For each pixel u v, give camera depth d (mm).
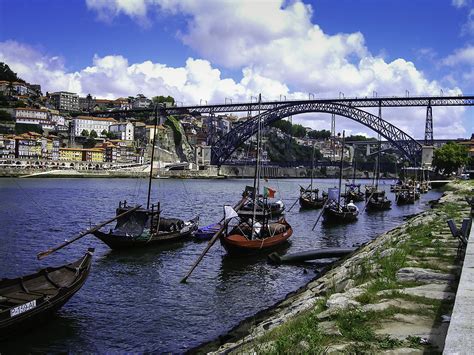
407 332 8039
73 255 33062
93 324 18953
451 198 62844
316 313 10594
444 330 7953
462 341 5488
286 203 86500
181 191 115312
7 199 76625
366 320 8914
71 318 19531
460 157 151000
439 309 9227
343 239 43031
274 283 26016
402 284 11828
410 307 9484
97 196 89250
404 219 61344
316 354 7230
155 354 16000
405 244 18312
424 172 154375
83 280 20047
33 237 40125
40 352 16078
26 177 164125
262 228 35625
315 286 20344
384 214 69062
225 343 14930
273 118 185875
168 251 34844
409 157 162250
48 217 54469
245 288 24891
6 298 17656
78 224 49344
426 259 14617
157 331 18312
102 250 34844
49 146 198750
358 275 14766
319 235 45500
